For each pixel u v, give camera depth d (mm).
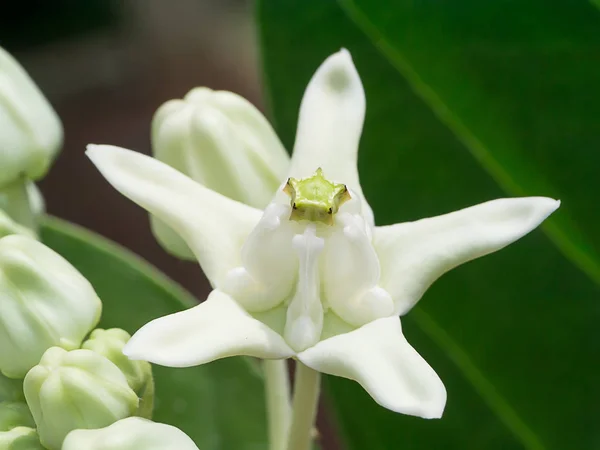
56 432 142
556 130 174
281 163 161
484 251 140
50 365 143
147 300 180
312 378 146
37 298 147
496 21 173
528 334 176
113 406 142
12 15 343
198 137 157
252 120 161
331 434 264
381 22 174
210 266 143
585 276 175
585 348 175
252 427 182
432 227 143
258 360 197
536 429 177
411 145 176
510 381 177
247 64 356
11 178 161
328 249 142
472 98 175
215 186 158
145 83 351
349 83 150
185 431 181
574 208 174
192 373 182
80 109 340
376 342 135
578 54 171
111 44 355
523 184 175
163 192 143
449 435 177
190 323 135
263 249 141
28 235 154
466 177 176
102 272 180
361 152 177
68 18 349
